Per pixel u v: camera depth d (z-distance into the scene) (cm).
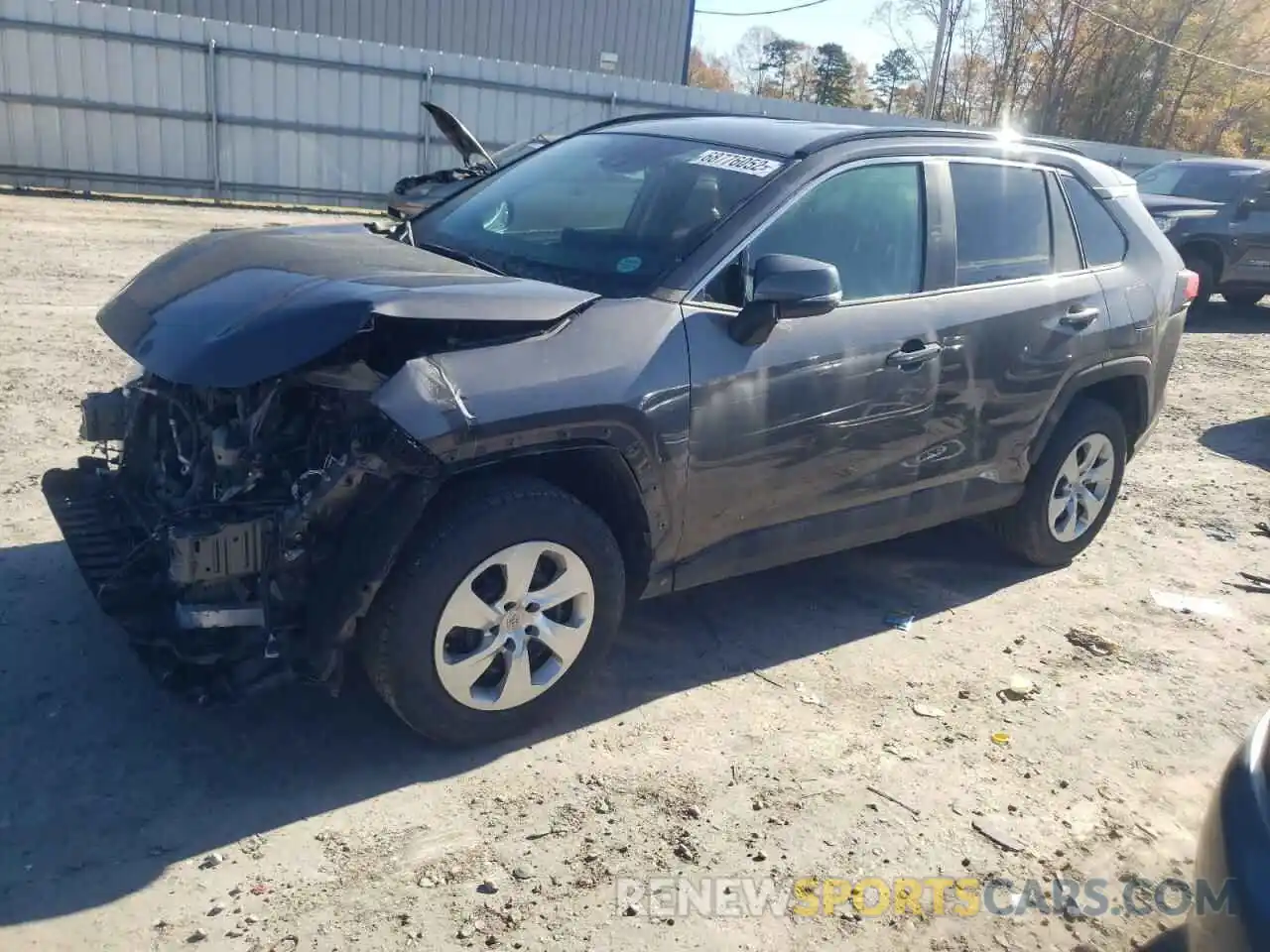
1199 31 4181
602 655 362
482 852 300
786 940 279
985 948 283
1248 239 1370
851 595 492
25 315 830
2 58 1571
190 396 362
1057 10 4247
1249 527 630
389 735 351
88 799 308
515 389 317
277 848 295
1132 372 520
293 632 317
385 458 298
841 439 403
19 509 484
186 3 2125
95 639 388
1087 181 520
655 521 362
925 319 424
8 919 261
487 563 325
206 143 1734
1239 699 426
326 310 304
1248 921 216
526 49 2439
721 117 477
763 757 357
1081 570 546
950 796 345
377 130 1842
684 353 355
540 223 423
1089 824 338
